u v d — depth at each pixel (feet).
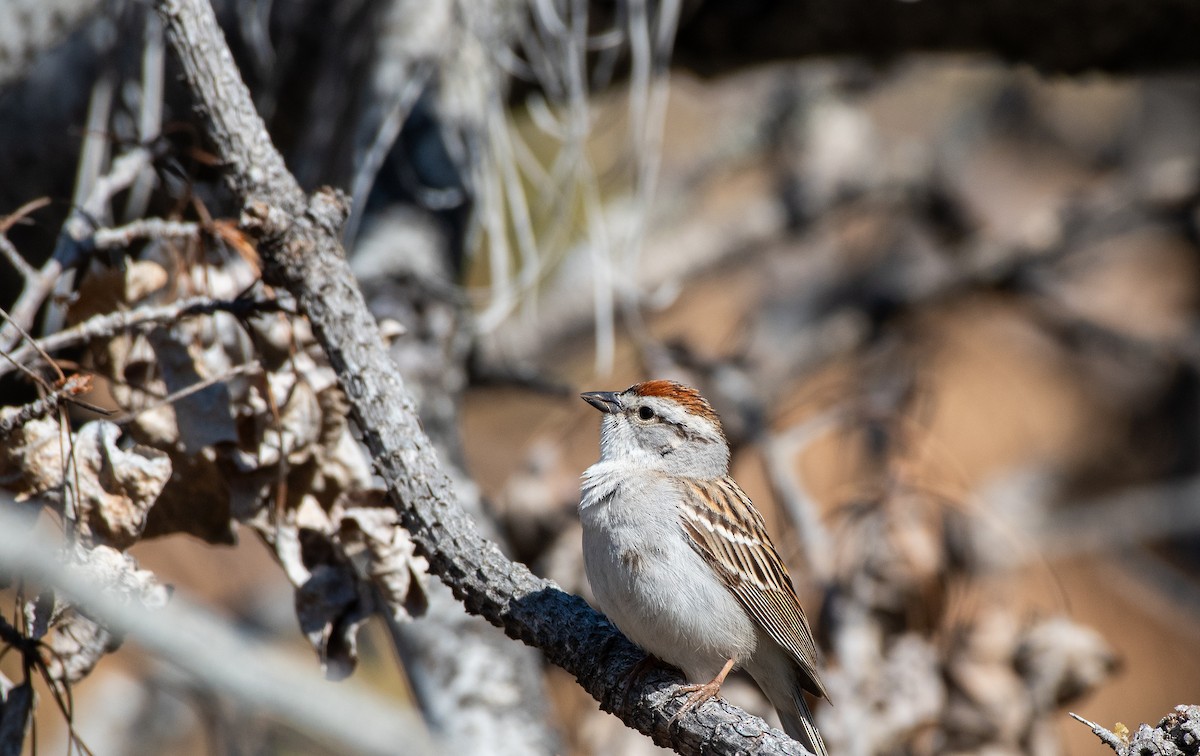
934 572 31.91
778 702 28.53
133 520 21.08
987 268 54.65
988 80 67.62
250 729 30.58
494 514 33.53
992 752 30.17
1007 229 58.39
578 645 22.57
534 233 44.24
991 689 30.50
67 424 20.77
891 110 69.26
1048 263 55.83
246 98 21.16
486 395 54.54
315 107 33.53
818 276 61.93
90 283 22.54
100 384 29.99
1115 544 55.77
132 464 21.04
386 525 22.98
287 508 23.04
